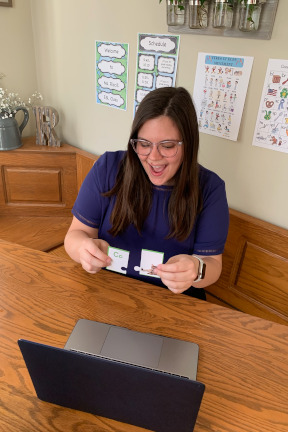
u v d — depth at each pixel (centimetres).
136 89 191
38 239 221
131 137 104
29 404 73
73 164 233
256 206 166
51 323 92
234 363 83
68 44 212
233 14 139
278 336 92
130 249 126
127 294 103
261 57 140
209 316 97
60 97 237
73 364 62
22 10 218
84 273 111
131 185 114
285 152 146
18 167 230
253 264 171
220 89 158
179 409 61
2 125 215
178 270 94
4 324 91
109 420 71
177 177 113
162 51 172
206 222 120
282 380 80
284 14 129
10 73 229
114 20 184
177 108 98
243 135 158
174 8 151
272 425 71
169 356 83
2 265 113
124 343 86
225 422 71
